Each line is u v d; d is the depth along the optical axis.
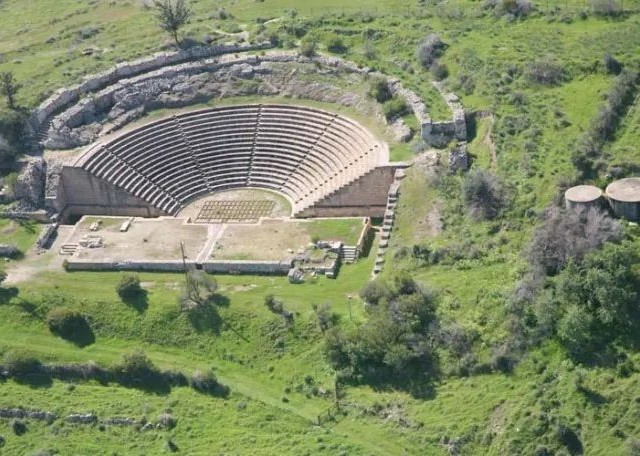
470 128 97.69
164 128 109.31
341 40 116.31
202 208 102.19
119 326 85.44
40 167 103.50
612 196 79.44
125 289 87.12
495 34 110.75
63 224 102.44
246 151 107.50
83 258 93.38
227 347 82.06
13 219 101.00
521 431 67.38
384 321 77.44
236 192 104.50
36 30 135.12
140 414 75.62
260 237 94.19
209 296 86.00
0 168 104.56
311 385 77.12
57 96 111.38
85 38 129.12
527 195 85.31
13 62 124.00
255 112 110.12
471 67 104.38
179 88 113.38
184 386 78.94
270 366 79.88
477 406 70.69
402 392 74.25
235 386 78.69
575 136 89.19
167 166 106.50
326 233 93.25
